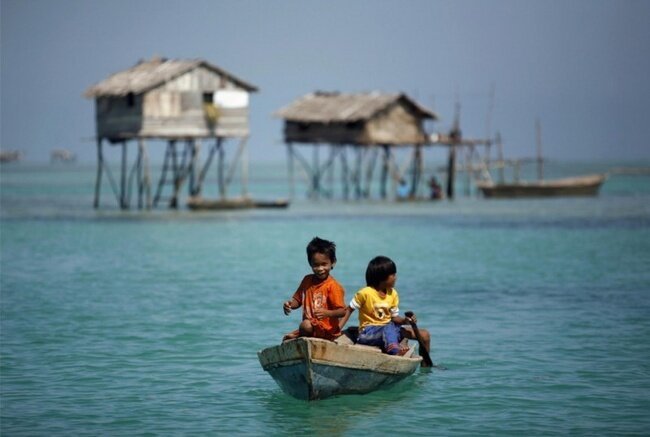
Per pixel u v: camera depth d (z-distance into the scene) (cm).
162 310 5228
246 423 2991
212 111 14500
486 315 5028
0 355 4003
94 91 14262
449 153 19375
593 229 11431
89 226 12188
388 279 3447
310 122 18062
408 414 3083
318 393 3195
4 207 17200
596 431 2878
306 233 11106
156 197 16338
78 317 4991
